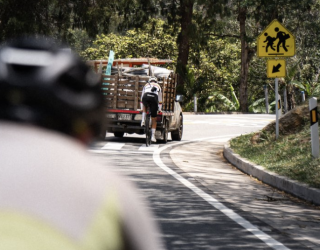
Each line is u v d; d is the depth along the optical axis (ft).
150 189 70.33
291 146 106.73
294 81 346.95
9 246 3.71
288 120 121.19
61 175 4.19
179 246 42.24
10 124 4.70
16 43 5.29
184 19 324.80
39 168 4.14
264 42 114.52
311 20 295.69
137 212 4.40
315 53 342.64
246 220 53.62
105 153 112.06
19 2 238.89
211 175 89.35
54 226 3.91
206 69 417.69
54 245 3.82
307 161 88.02
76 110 5.21
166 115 141.38
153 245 4.43
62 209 4.00
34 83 5.05
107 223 4.12
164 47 433.48
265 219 54.90
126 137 156.56
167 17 326.44
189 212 56.44
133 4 317.01
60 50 5.43
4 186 3.95
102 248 4.00
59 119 5.06
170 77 150.61
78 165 4.37
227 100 352.90
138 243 4.29
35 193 3.99
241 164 99.35
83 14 267.39
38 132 4.66
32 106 4.99
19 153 4.19
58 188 4.09
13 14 237.04
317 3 290.15
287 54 114.32
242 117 252.01
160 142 146.51
